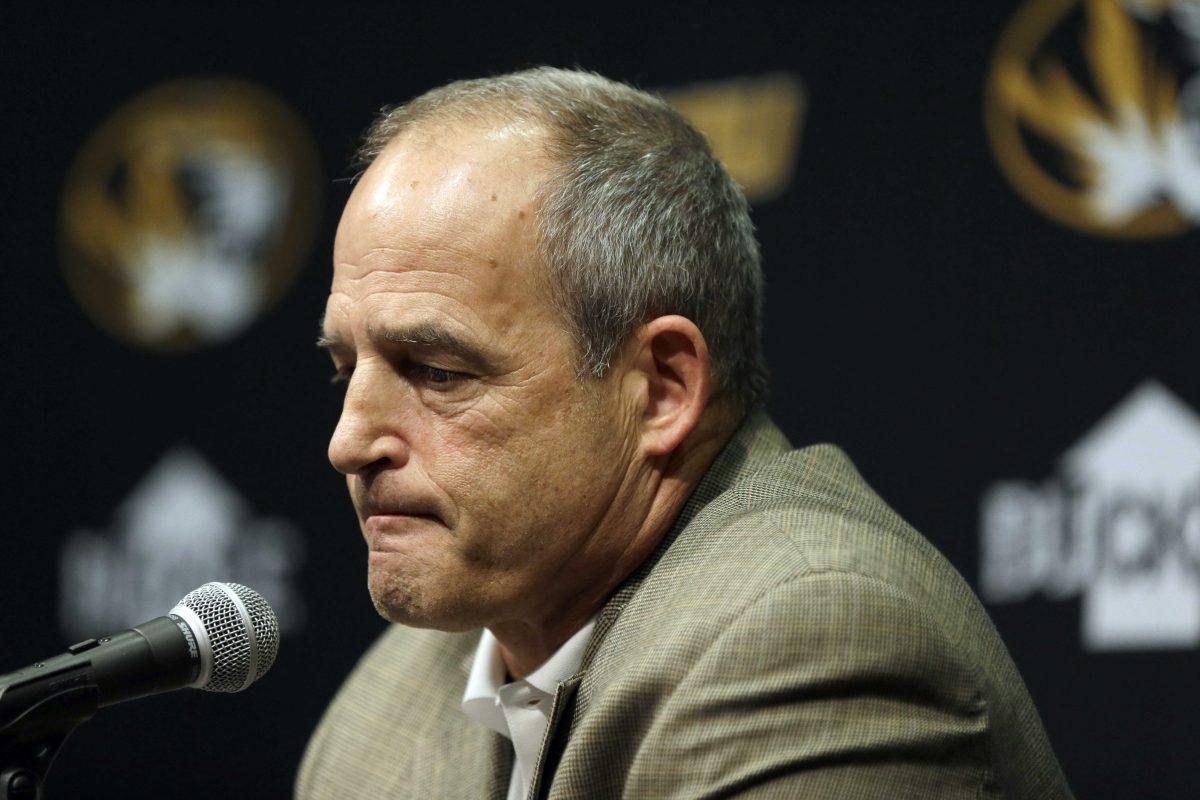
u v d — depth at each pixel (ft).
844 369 32.24
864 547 15.87
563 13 35.01
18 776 14.17
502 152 16.93
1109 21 30.45
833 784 13.99
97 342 38.75
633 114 18.20
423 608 16.78
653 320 17.35
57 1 39.01
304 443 37.22
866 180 32.27
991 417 31.14
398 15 36.60
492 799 18.84
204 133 38.17
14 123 39.19
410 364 16.76
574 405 16.79
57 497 38.81
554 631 17.93
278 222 37.60
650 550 17.67
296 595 37.01
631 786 14.62
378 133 18.43
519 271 16.56
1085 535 30.35
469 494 16.51
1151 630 29.78
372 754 21.13
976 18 31.50
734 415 18.52
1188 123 29.96
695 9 33.83
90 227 38.81
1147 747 29.71
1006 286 31.14
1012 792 15.79
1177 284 29.96
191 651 15.44
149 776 37.24
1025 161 31.07
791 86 32.94
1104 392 30.37
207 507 37.86
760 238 33.01
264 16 37.70
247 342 37.81
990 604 30.91
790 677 14.34
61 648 38.58
